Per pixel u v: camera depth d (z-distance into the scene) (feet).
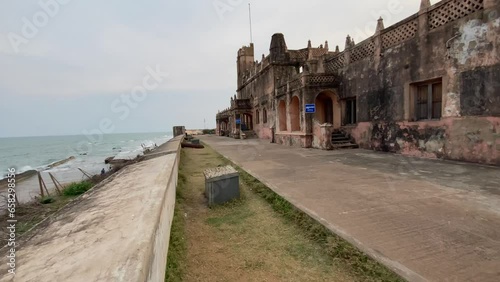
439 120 32.09
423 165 28.53
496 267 9.46
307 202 17.42
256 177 25.93
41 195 45.55
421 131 34.63
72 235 8.32
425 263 9.86
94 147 227.81
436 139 32.53
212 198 19.24
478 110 27.61
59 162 118.32
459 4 29.22
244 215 17.20
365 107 45.14
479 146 27.63
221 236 14.16
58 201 42.68
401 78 37.47
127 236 7.70
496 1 25.70
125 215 9.62
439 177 22.76
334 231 12.85
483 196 17.13
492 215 14.05
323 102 57.77
